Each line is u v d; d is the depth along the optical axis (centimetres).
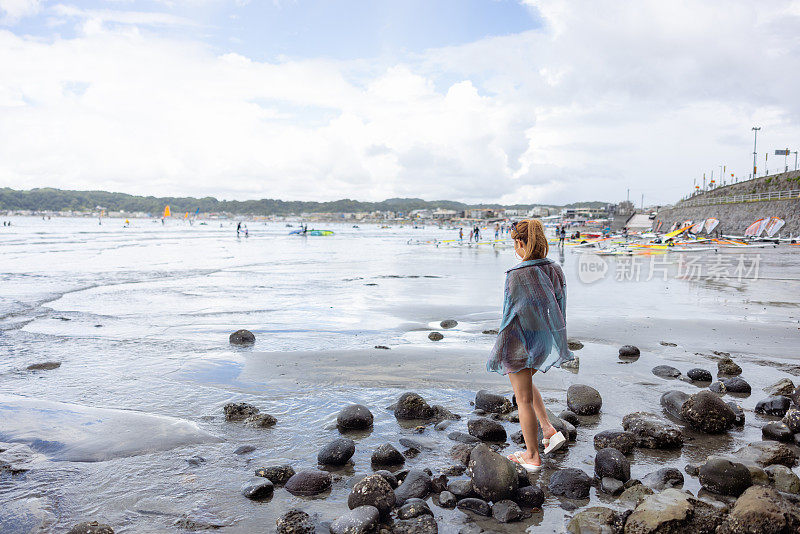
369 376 575
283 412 463
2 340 762
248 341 750
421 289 1416
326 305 1113
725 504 294
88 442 389
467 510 297
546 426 386
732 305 1140
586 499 311
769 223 5391
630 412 470
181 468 348
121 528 273
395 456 358
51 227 11444
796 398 462
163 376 573
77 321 918
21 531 268
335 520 274
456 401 498
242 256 2945
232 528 274
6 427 417
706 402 432
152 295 1266
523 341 345
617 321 933
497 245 4694
